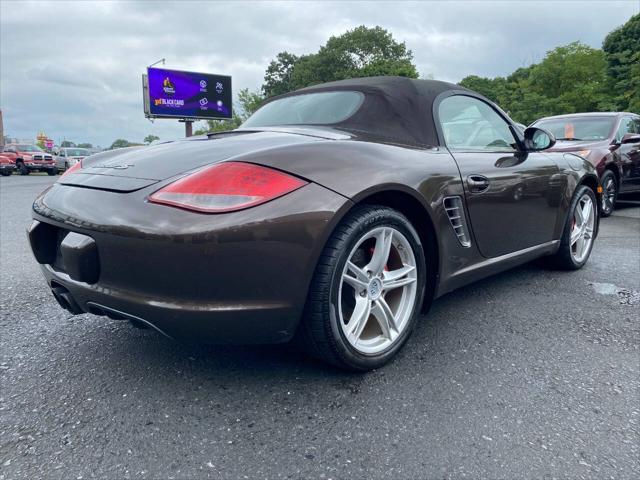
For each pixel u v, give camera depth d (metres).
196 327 1.68
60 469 1.49
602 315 2.81
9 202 9.47
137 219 1.67
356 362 2.00
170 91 36.50
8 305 2.99
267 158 1.79
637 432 1.68
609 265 3.97
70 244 1.81
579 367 2.16
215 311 1.66
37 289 3.35
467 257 2.52
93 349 2.33
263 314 1.72
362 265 2.07
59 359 2.23
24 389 1.96
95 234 1.76
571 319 2.75
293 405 1.84
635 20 30.00
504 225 2.77
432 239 2.29
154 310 1.67
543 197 3.13
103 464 1.51
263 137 2.14
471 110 2.84
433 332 2.55
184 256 1.61
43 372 2.10
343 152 1.96
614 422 1.74
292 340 2.02
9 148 28.27
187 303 1.66
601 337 2.50
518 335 2.52
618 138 7.24
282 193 1.71
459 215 2.40
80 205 1.86
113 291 1.76
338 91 2.71
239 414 1.78
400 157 2.15
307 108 2.69
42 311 2.88
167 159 1.96
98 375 2.08
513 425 1.72
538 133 3.04
